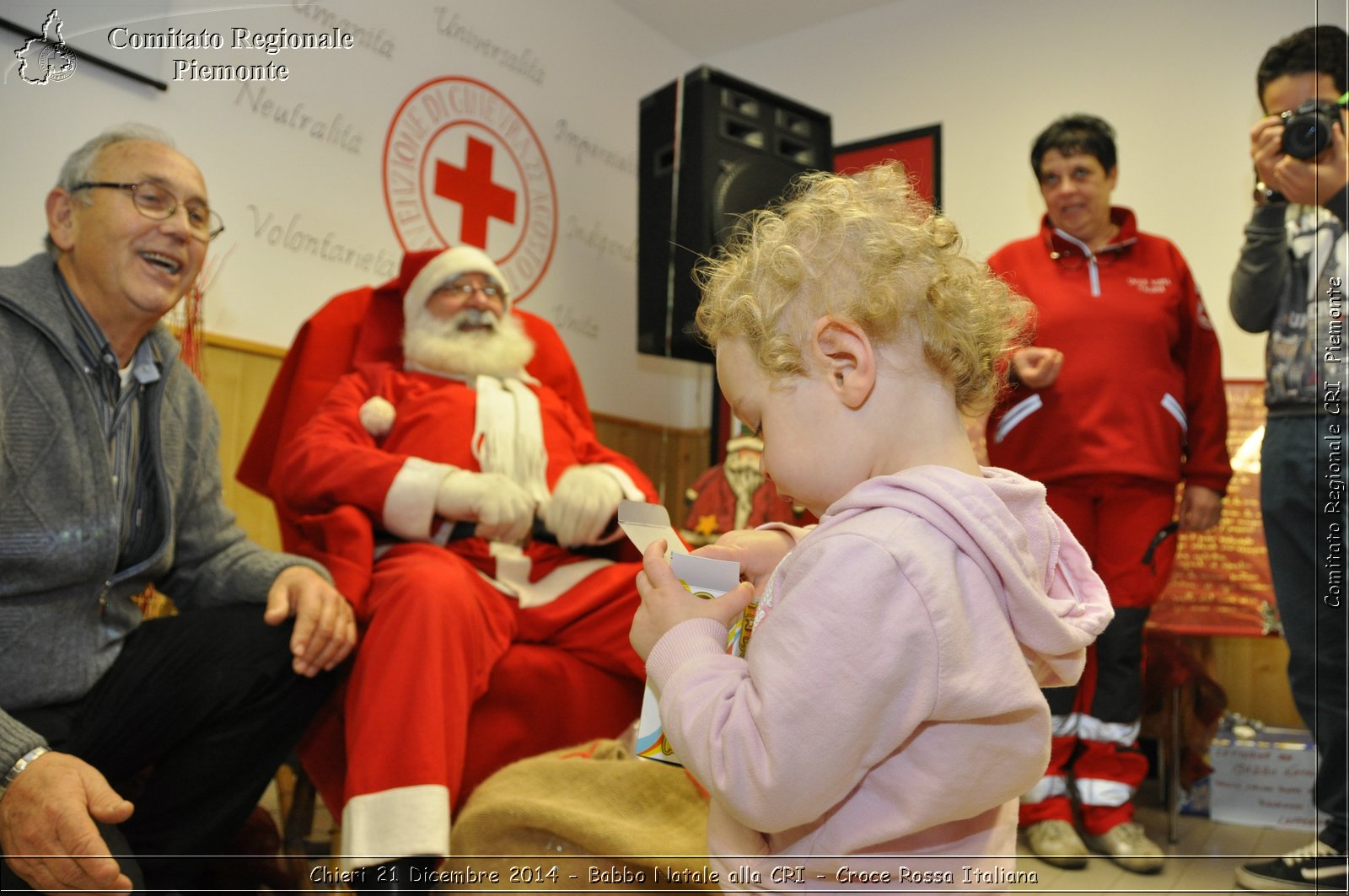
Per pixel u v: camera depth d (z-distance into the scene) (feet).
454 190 9.62
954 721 2.02
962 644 1.93
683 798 4.17
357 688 4.64
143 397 4.88
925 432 2.26
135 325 4.70
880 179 2.58
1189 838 6.52
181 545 5.13
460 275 7.16
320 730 5.08
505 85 10.23
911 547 1.95
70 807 3.29
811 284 2.26
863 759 1.94
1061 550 2.48
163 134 5.04
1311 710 5.66
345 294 7.31
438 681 4.61
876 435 2.23
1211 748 7.11
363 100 8.80
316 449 5.97
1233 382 8.13
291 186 8.17
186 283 4.85
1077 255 6.97
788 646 1.95
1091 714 6.31
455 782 4.60
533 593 5.84
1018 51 10.14
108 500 4.39
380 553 5.66
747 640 2.45
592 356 11.23
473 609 5.00
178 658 4.40
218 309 7.59
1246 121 8.93
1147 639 7.29
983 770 2.06
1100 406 6.53
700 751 2.02
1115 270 6.88
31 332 4.36
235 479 6.72
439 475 5.74
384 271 8.91
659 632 2.31
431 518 5.67
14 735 3.50
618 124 11.59
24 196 6.49
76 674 4.30
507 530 5.78
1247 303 6.07
